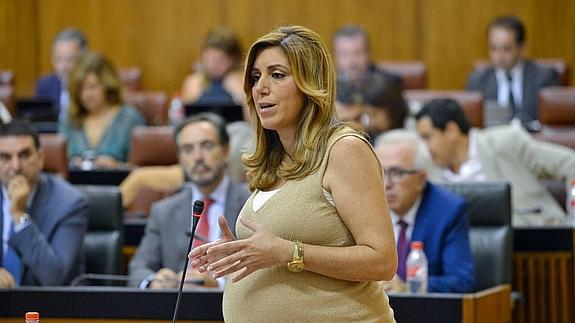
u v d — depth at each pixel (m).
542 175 15.62
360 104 15.98
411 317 10.47
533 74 22.75
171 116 22.97
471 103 19.45
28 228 12.58
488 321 10.92
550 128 19.61
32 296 11.04
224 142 13.26
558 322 14.38
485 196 13.40
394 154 12.22
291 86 7.09
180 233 13.21
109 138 20.27
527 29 26.92
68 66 24.53
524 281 14.41
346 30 22.78
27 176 12.90
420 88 24.81
